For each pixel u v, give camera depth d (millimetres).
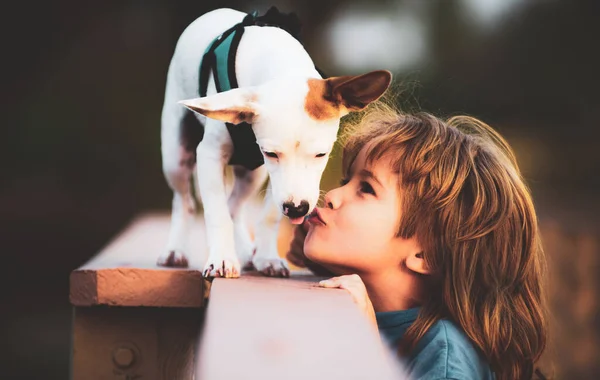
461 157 3283
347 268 3256
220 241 3162
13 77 13641
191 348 3570
